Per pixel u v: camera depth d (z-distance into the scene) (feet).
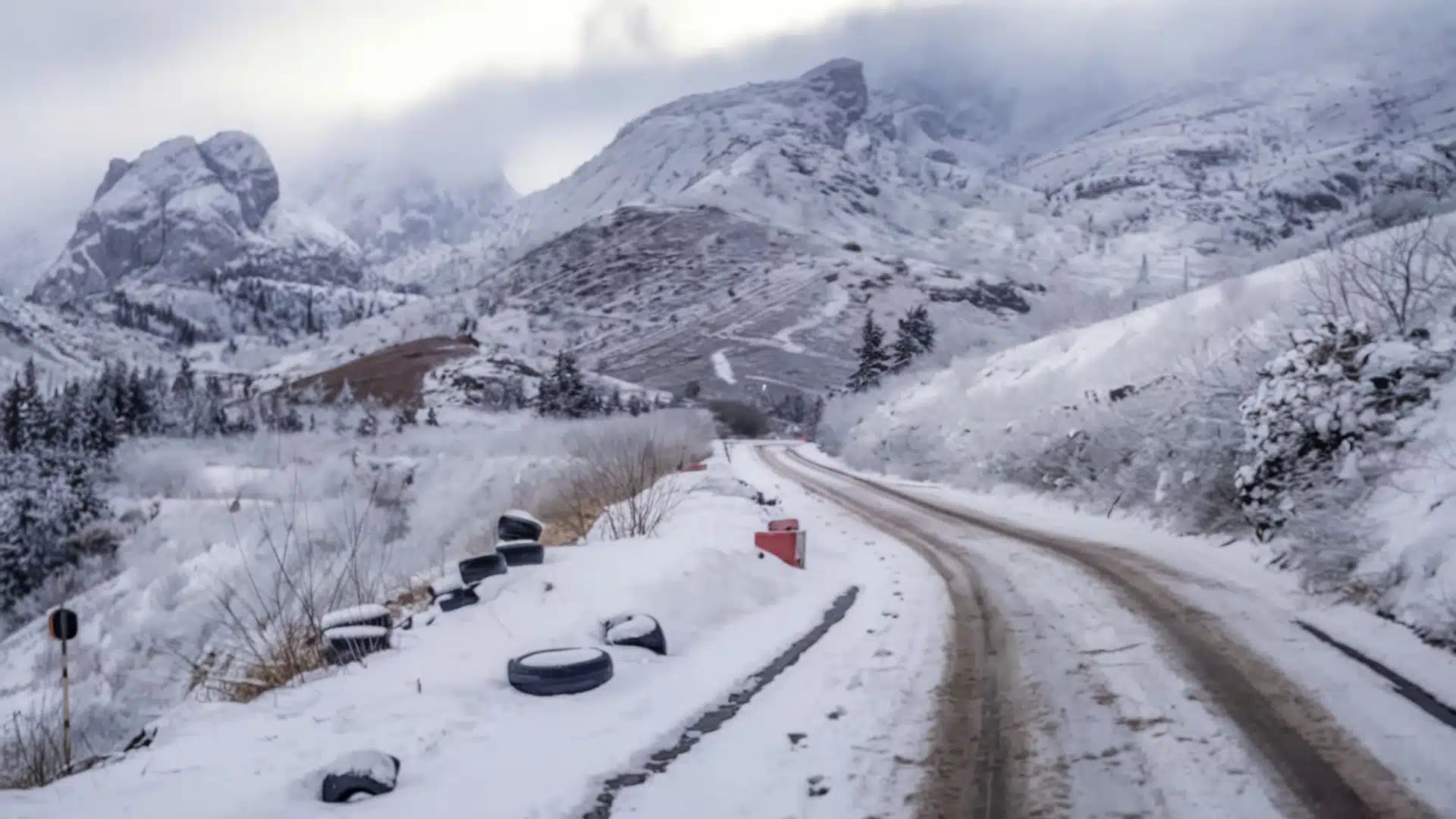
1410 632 25.90
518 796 16.80
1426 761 17.30
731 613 33.63
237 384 507.71
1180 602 32.60
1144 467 58.39
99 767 19.19
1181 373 63.52
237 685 28.02
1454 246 52.60
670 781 17.83
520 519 38.01
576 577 33.42
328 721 20.74
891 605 35.12
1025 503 73.67
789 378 488.44
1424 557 28.09
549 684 22.80
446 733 20.12
